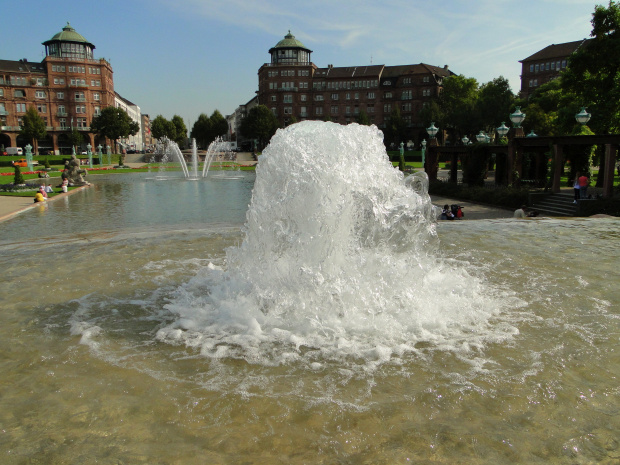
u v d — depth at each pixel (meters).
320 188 5.87
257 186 6.29
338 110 106.25
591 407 3.62
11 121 89.19
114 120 84.31
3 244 10.06
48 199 27.95
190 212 21.92
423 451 3.11
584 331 5.05
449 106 90.12
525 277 7.11
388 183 6.47
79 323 5.45
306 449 3.15
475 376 4.11
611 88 32.28
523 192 23.00
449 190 30.11
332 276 5.86
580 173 28.97
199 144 113.62
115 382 4.07
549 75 94.75
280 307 5.60
